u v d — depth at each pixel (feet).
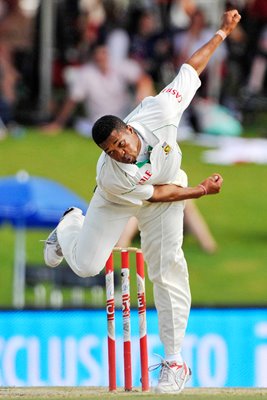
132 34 208.03
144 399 79.10
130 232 150.00
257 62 212.43
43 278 147.95
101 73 203.92
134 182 79.87
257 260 163.22
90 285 147.43
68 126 210.18
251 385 116.57
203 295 151.84
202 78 209.05
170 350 85.35
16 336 115.14
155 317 116.16
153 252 84.12
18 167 188.75
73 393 87.15
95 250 82.84
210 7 217.56
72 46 216.33
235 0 214.07
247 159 195.52
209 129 206.39
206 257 164.04
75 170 188.44
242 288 154.51
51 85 216.74
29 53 213.66
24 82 214.07
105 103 204.64
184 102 81.97
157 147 79.77
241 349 116.67
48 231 169.27
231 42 212.64
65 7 216.95
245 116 211.41
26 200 143.43
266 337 116.88
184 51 207.10
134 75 202.39
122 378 115.96
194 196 82.02
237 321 116.67
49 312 115.44
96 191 82.43
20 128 208.64
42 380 115.14
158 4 211.41
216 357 116.47
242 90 212.43
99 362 115.55
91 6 215.10
